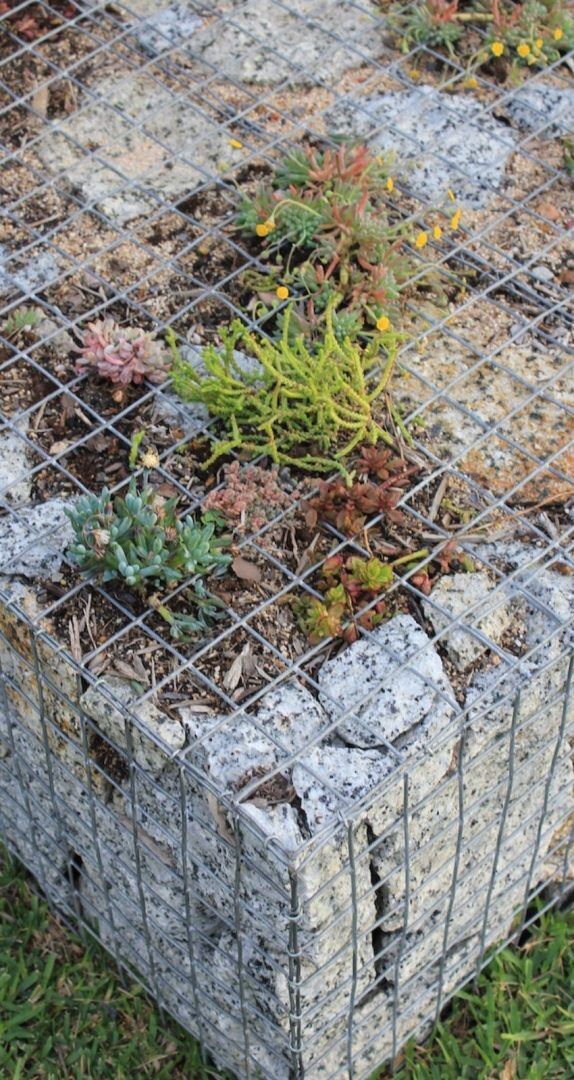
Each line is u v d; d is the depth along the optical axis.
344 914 1.80
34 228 2.18
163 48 2.38
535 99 2.31
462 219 2.19
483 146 2.26
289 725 1.75
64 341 2.06
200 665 1.80
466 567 1.87
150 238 2.17
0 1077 2.07
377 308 2.06
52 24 2.42
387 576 1.82
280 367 1.96
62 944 2.18
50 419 2.00
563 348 2.06
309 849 1.67
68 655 1.80
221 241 2.15
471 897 2.02
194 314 2.09
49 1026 2.11
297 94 2.33
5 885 2.22
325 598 1.83
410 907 1.92
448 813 1.87
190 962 1.94
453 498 1.93
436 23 2.35
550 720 1.92
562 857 2.18
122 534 1.82
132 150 2.26
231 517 1.89
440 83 2.35
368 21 2.41
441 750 1.77
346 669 1.79
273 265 2.12
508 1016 2.11
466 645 1.81
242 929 1.84
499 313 2.10
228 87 2.34
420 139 2.26
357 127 2.28
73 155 2.26
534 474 1.94
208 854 1.81
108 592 1.84
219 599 1.83
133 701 1.76
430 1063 2.10
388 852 1.82
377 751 1.74
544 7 2.35
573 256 2.16
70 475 1.93
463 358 2.05
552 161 2.26
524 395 2.02
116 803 1.91
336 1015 1.92
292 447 1.96
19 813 2.15
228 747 1.73
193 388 1.95
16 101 2.31
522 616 1.84
